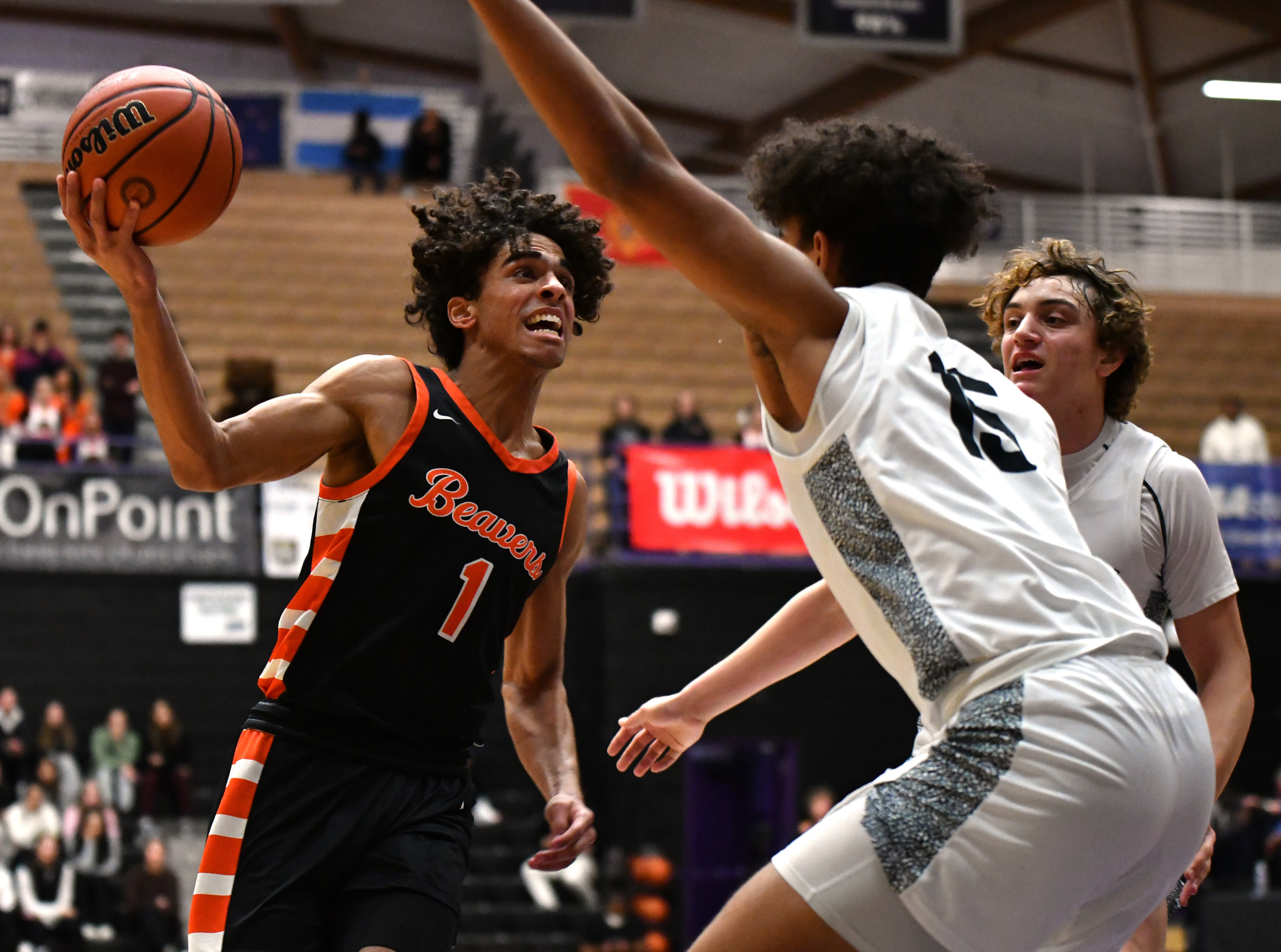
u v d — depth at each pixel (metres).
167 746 13.45
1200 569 3.22
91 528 14.27
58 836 11.91
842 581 2.31
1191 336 21.78
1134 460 3.25
